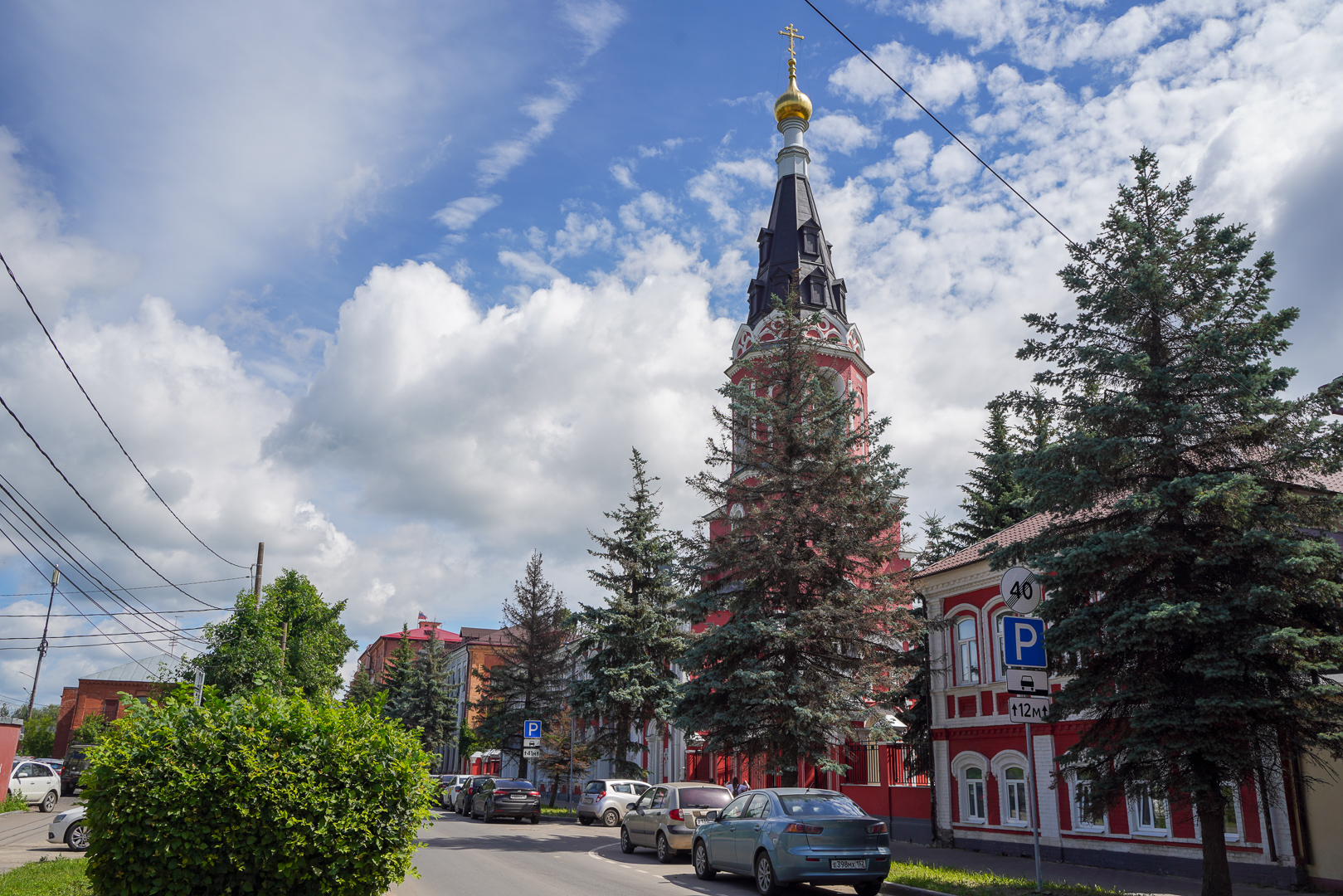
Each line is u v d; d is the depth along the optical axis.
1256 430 13.49
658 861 20.06
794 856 13.83
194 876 8.49
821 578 23.42
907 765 28.20
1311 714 12.55
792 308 25.97
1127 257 14.59
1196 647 12.74
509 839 25.69
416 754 9.66
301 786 8.85
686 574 24.98
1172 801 13.09
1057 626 13.66
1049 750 21.27
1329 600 12.58
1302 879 15.72
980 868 19.48
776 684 21.72
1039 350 15.34
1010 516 33.25
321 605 48.00
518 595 46.06
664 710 34.03
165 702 9.45
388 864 9.18
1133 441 13.56
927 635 25.95
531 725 37.00
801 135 45.19
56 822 20.03
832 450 24.14
